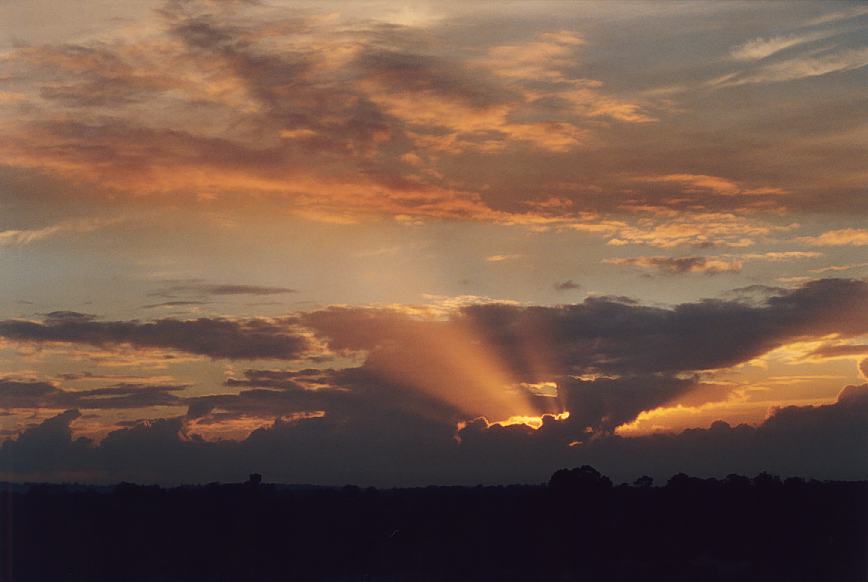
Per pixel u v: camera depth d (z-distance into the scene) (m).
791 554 49.44
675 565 49.06
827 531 50.78
